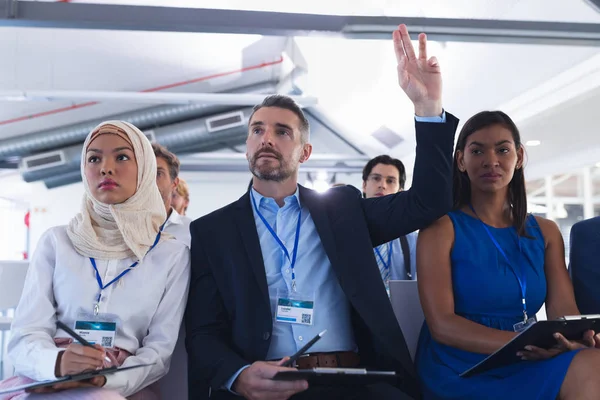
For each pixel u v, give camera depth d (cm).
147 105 995
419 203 190
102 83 889
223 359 176
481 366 164
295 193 207
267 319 185
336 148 1117
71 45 771
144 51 823
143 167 196
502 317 190
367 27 390
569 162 804
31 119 957
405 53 192
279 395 163
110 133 192
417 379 192
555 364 159
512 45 546
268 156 198
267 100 210
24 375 168
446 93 691
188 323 196
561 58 527
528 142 741
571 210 888
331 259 191
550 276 201
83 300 181
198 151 1151
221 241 197
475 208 207
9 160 1041
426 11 530
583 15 435
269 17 383
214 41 818
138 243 191
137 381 171
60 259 186
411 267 349
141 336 188
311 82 872
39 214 1180
